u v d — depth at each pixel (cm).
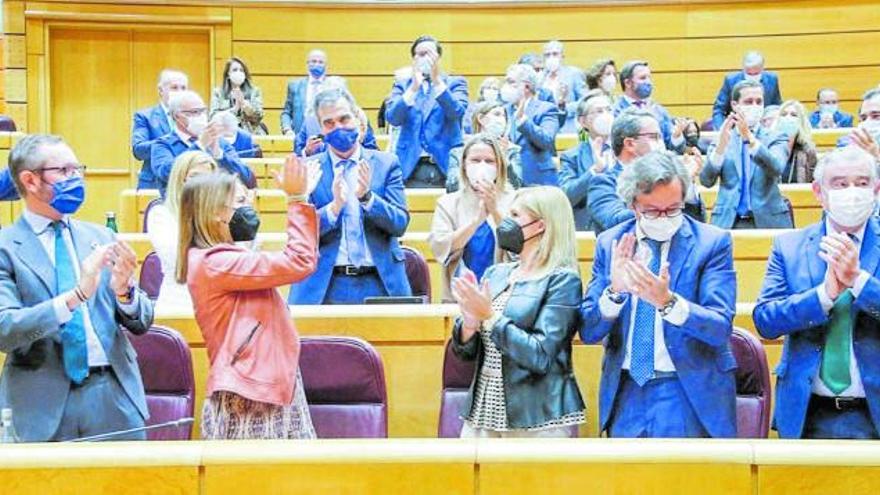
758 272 491
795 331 287
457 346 298
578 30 1062
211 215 283
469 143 413
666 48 1058
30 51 1037
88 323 285
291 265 276
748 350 315
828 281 274
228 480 226
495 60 1066
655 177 281
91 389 283
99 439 283
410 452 227
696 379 279
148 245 493
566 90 810
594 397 352
